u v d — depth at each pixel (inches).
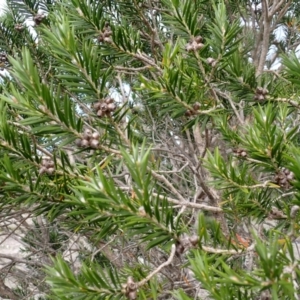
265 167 11.7
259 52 31.9
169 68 13.4
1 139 11.6
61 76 12.0
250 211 13.1
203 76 15.2
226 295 7.5
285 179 11.5
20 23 28.4
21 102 10.8
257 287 6.9
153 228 9.9
